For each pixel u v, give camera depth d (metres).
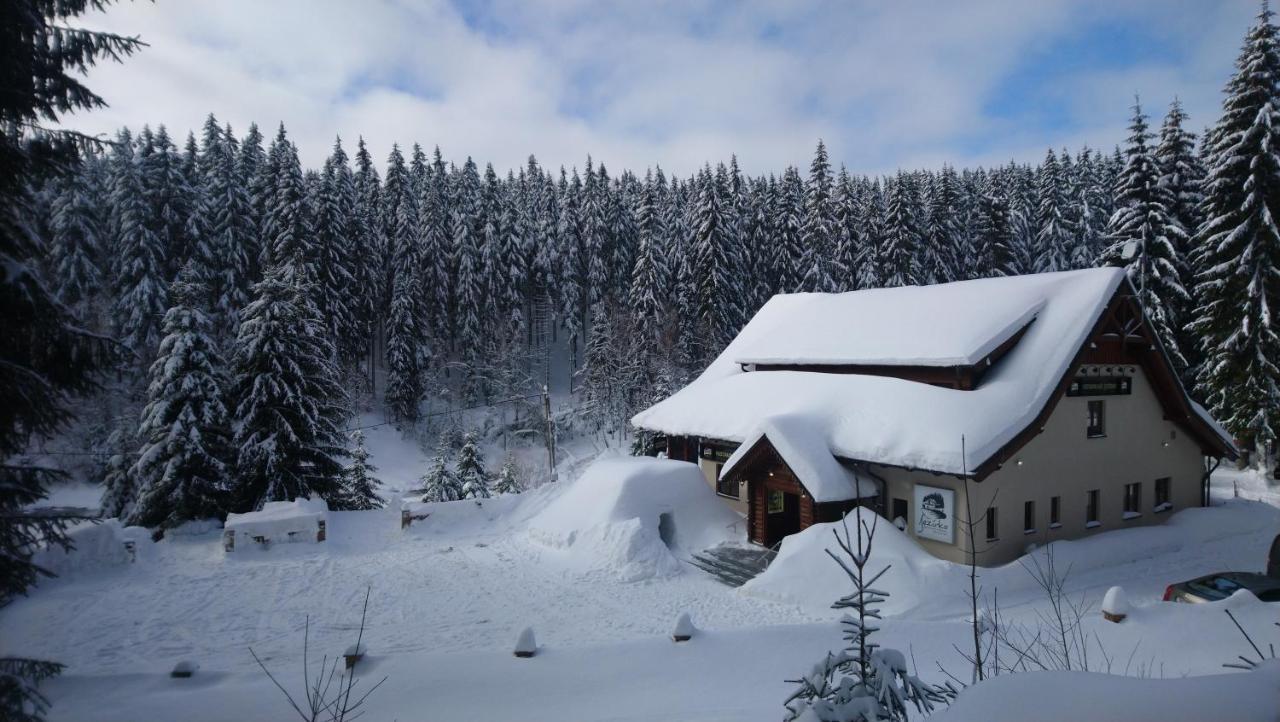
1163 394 21.58
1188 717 2.79
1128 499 20.94
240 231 44.06
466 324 55.97
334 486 25.91
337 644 13.05
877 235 56.59
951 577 15.86
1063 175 58.66
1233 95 27.23
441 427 51.47
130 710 8.55
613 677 9.47
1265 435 25.89
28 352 7.02
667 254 61.69
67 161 7.21
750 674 9.52
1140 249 30.45
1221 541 20.02
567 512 21.75
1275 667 3.09
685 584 17.56
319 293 41.25
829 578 16.08
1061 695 3.17
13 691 6.64
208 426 23.00
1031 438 17.44
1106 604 10.49
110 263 42.41
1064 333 19.20
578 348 68.69
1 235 6.87
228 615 14.59
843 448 19.16
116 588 16.22
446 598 16.09
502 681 9.38
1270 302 26.00
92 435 37.31
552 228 62.81
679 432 24.83
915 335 22.23
